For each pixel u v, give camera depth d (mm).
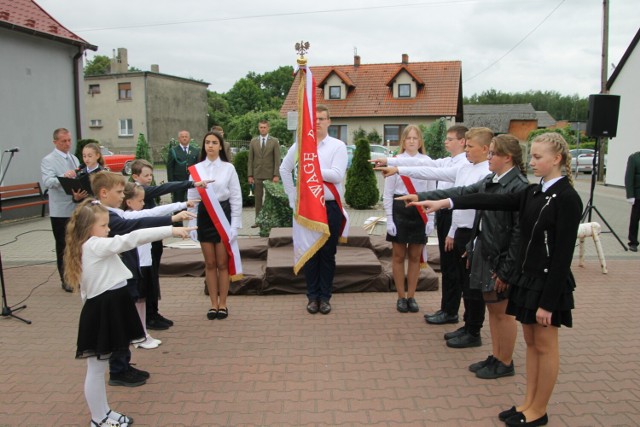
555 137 3051
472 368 4094
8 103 11430
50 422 3395
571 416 3404
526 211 3168
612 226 11070
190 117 39000
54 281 6758
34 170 12148
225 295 5383
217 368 4168
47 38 12234
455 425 3314
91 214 3213
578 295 6199
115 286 3221
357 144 12984
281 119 33656
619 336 4879
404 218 5289
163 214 4289
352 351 4492
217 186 5141
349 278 6184
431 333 4918
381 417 3410
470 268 3973
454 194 3977
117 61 39562
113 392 3770
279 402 3617
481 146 4254
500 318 3887
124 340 3197
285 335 4875
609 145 21672
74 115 13445
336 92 34438
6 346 4676
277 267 6086
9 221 11344
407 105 33281
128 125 35781
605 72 21141
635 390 3793
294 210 5367
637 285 6625
